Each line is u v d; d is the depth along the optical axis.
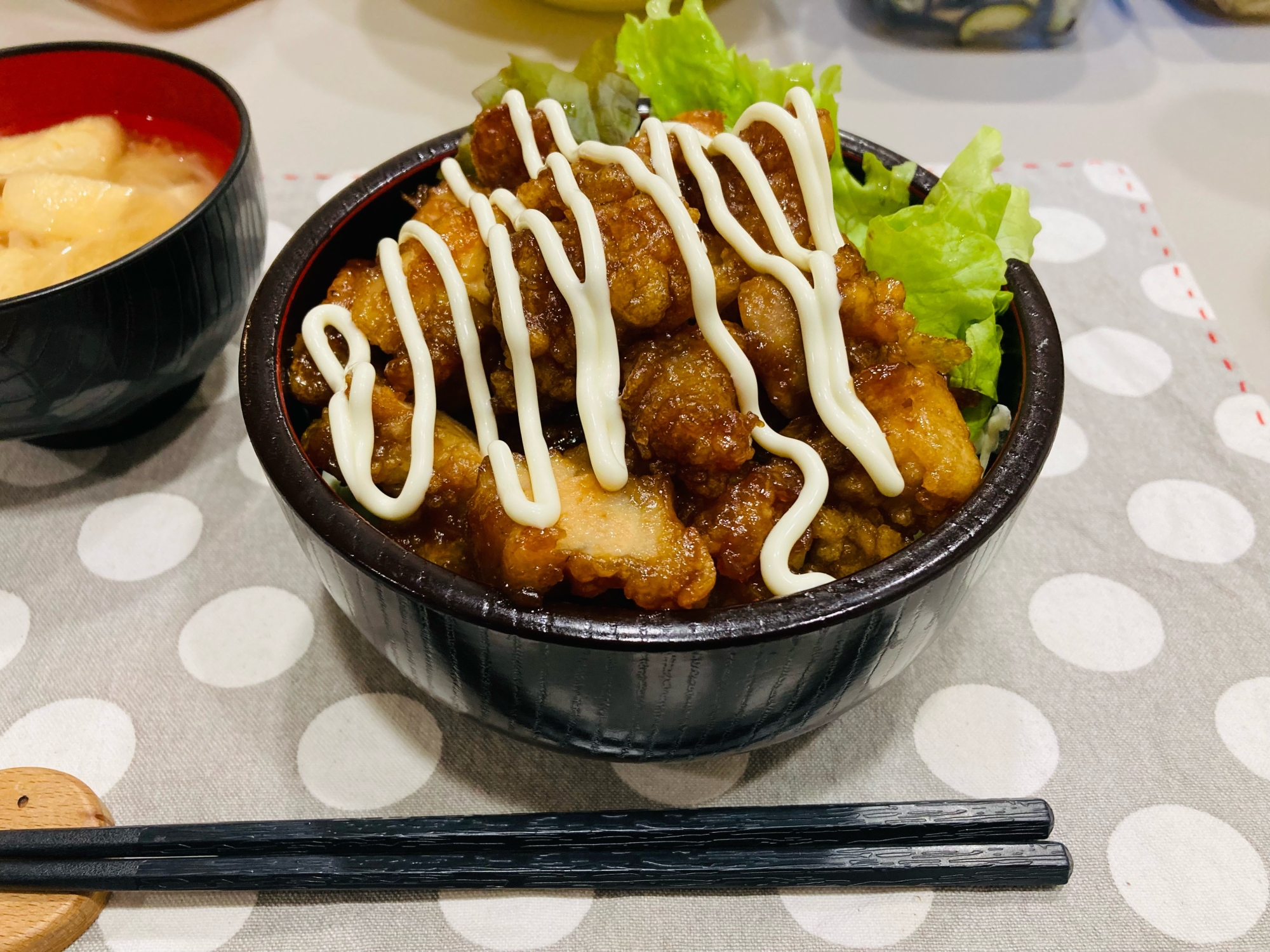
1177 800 0.17
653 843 0.16
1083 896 0.16
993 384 0.17
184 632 0.19
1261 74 0.35
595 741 0.15
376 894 0.16
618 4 0.34
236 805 0.17
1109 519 0.21
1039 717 0.18
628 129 0.20
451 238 0.17
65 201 0.21
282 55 0.35
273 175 0.29
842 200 0.19
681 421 0.14
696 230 0.16
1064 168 0.29
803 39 0.36
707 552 0.14
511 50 0.35
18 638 0.19
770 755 0.18
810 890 0.16
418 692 0.18
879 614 0.13
